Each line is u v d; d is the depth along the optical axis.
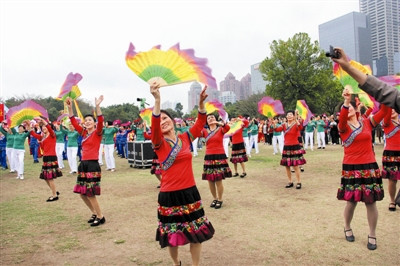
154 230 5.44
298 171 8.11
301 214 5.93
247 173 10.86
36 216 6.57
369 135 4.40
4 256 4.57
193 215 3.42
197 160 15.12
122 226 5.72
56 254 4.60
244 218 5.86
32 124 11.74
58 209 7.11
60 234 5.44
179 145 3.50
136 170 13.12
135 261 4.24
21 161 11.53
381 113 4.31
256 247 4.50
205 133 6.86
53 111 45.31
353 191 4.38
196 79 2.96
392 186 5.80
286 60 39.00
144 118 9.09
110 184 9.85
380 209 5.98
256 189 8.27
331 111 44.31
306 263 3.94
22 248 4.86
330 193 7.43
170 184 3.44
